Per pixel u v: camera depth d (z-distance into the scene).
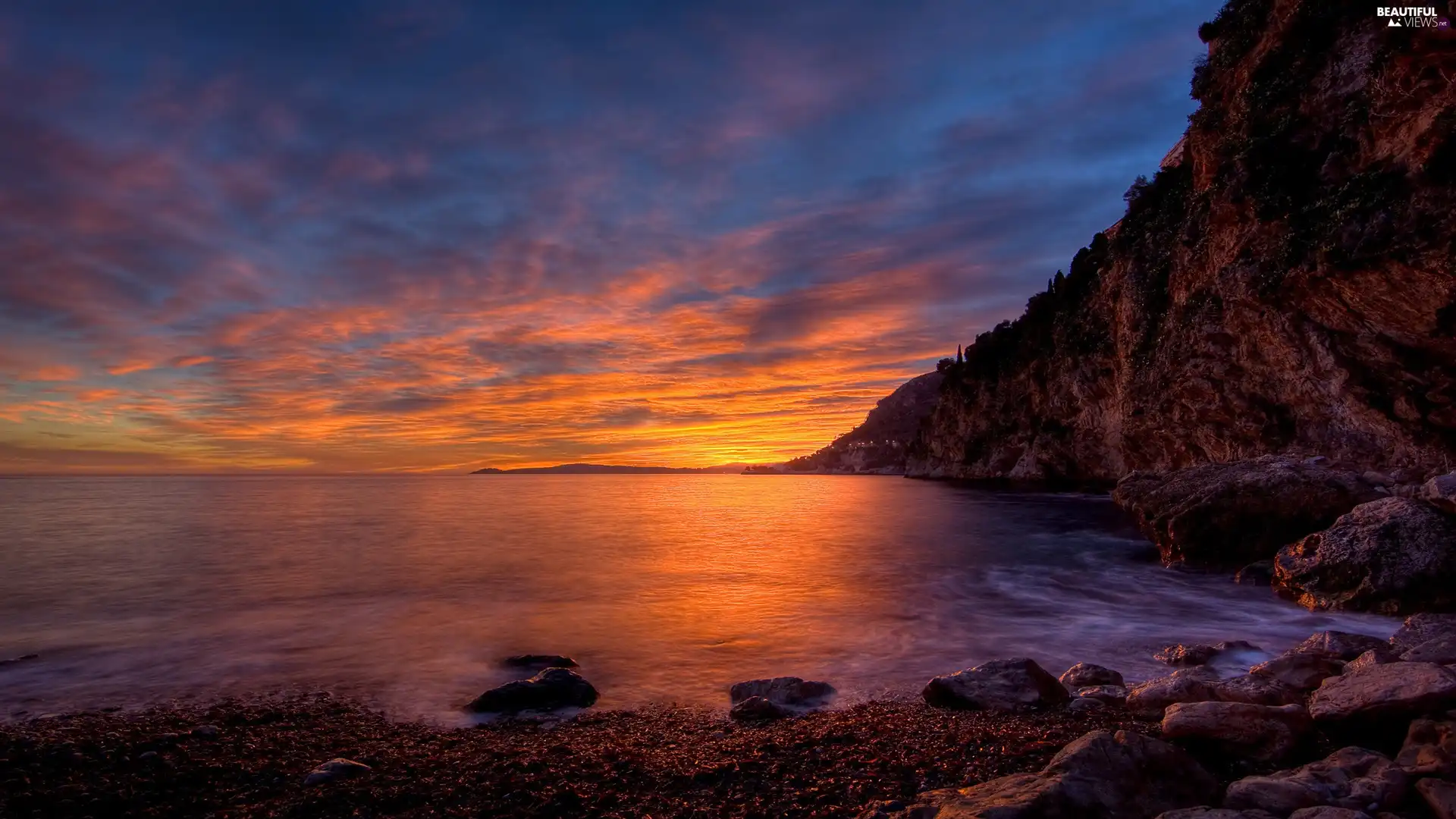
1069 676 8.61
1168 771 4.30
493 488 112.88
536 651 10.74
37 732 7.16
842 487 109.69
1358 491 15.74
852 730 6.59
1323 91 24.19
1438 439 21.25
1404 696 5.14
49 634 11.88
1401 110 20.06
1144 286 40.72
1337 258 21.45
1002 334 84.12
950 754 5.73
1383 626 11.07
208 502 55.00
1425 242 18.75
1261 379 29.09
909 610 13.75
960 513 41.50
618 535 29.75
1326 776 4.36
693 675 9.41
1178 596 14.66
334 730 7.27
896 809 4.45
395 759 6.25
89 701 8.40
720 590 16.16
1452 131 18.33
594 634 11.84
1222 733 5.23
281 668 9.84
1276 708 5.43
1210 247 31.59
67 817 5.18
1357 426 24.44
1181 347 34.28
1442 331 19.77
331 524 34.28
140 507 46.69
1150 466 42.62
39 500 57.56
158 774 5.97
